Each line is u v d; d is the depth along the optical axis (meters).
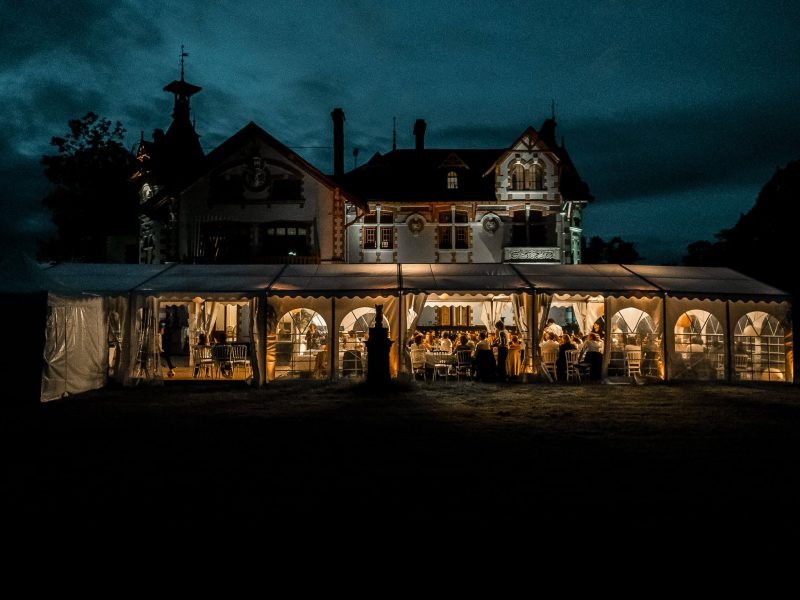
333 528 5.61
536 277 19.39
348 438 9.80
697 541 5.32
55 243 41.34
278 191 29.52
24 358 13.91
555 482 7.16
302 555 4.98
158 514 5.99
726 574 4.66
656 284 18.86
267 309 17.91
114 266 20.14
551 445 9.25
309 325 22.27
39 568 4.74
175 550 5.09
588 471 7.68
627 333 22.22
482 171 33.75
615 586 4.45
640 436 9.98
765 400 14.53
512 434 10.13
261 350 17.64
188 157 35.25
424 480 7.24
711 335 18.92
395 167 34.94
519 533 5.49
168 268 20.03
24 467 7.87
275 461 8.20
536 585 4.45
